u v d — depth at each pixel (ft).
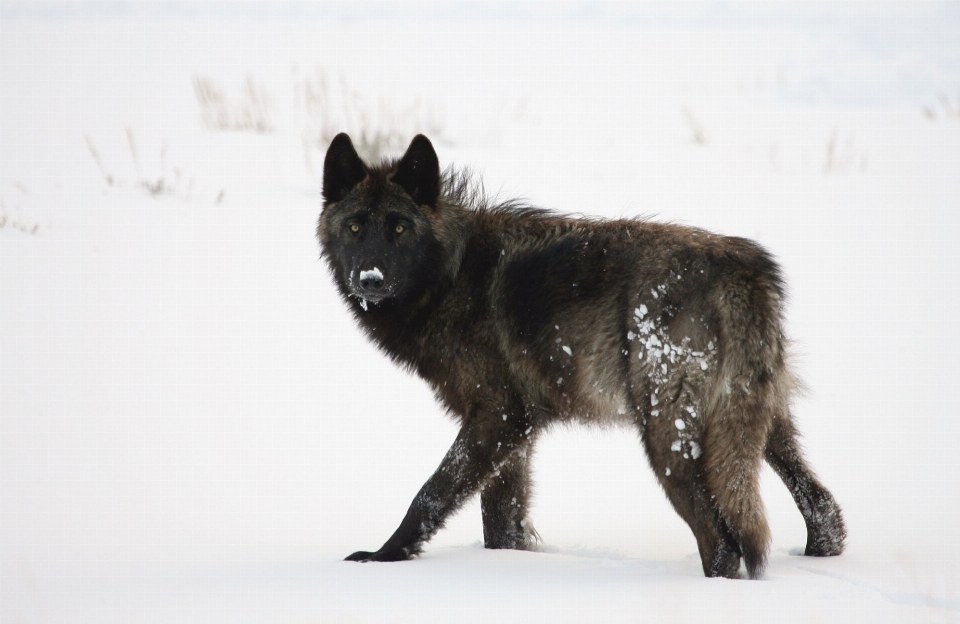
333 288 94.79
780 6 276.00
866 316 88.17
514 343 47.62
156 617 35.19
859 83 183.83
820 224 108.47
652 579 40.42
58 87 159.53
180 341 82.17
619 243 46.70
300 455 64.80
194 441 65.62
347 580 40.24
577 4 289.53
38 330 80.84
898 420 69.21
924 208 114.52
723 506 41.86
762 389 42.96
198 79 147.13
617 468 66.08
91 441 64.03
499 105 161.27
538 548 49.85
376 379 80.23
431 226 49.83
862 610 34.86
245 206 110.42
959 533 49.06
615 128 148.25
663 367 43.16
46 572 42.39
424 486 46.80
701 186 119.24
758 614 34.40
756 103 169.58
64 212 104.58
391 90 168.45
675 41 234.17
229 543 48.49
